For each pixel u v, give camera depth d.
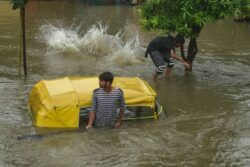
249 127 9.23
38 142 8.25
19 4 11.85
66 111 8.72
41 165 7.46
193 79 12.62
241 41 18.45
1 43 16.66
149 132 8.80
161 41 12.29
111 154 7.89
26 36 18.02
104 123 8.75
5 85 11.62
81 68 13.62
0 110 9.84
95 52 15.28
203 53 15.99
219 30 21.05
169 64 12.50
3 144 8.18
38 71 13.09
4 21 21.67
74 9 27.92
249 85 12.14
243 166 7.60
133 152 8.00
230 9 12.05
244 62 14.80
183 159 7.81
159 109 9.65
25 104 10.26
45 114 8.73
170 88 11.75
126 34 19.38
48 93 9.04
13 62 14.01
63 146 8.12
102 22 22.89
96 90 8.64
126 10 27.95
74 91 8.98
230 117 9.74
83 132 8.62
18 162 7.55
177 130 8.97
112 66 13.94
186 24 12.23
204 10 12.20
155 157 7.85
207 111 10.09
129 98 9.00
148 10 12.75
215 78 12.79
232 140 8.60
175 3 12.40
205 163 7.68
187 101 10.74
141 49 16.25
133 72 13.30
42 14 25.17
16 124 9.09
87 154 7.86
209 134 8.85
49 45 16.19
